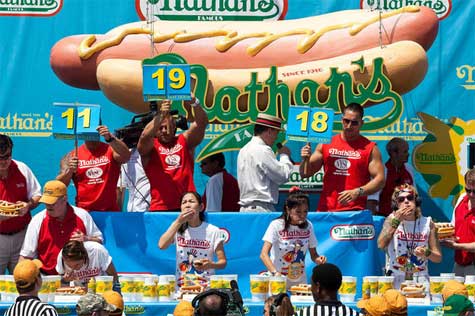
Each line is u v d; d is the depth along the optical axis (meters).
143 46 14.60
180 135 13.01
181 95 12.53
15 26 15.04
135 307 10.92
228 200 14.27
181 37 14.61
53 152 15.04
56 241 11.97
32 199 12.52
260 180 12.89
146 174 12.97
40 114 15.04
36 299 9.41
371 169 12.77
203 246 11.73
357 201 12.78
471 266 12.86
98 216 12.51
